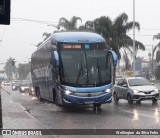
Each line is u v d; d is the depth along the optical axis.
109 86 19.39
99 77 19.25
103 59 19.56
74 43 19.48
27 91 55.19
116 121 14.87
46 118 16.66
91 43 19.64
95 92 19.06
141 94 23.22
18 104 24.09
